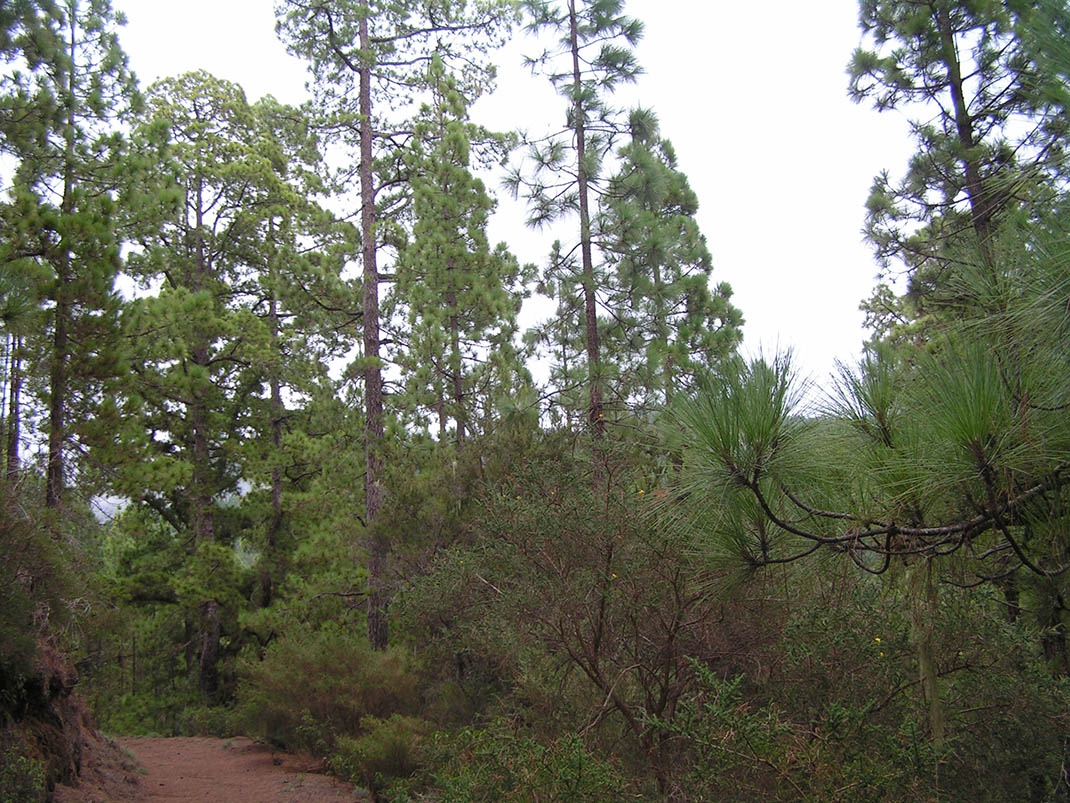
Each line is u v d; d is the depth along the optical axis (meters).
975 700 4.74
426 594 8.31
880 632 4.71
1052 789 4.98
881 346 3.22
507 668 8.35
